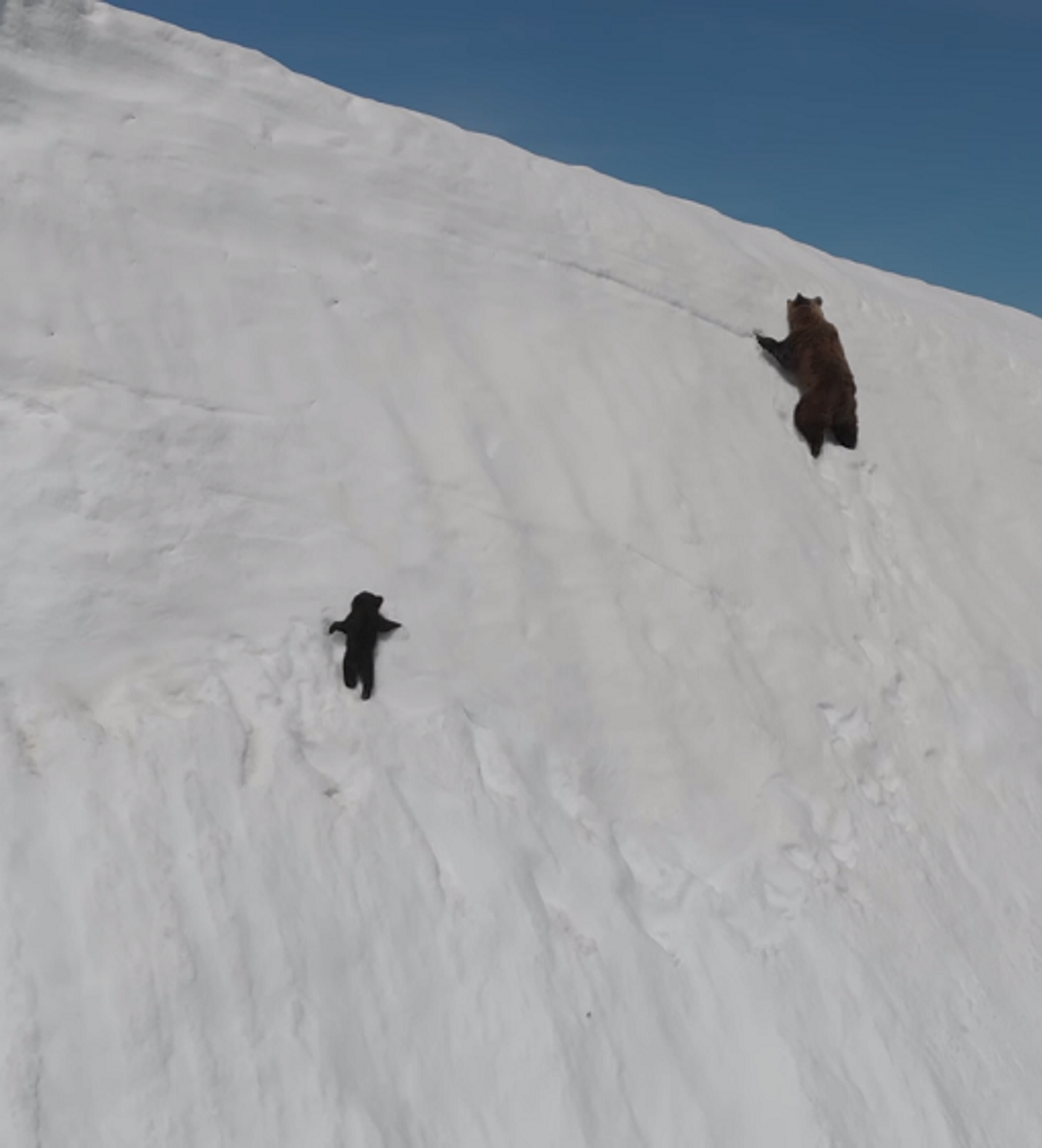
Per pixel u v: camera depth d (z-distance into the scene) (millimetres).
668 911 5398
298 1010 4160
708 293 8461
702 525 7059
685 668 6395
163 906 4133
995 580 8570
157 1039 3852
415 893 4715
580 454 6906
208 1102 3820
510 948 4746
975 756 7273
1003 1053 5633
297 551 5617
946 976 5855
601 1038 4719
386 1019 4352
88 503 5180
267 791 4676
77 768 4348
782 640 6934
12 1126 3512
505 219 7707
